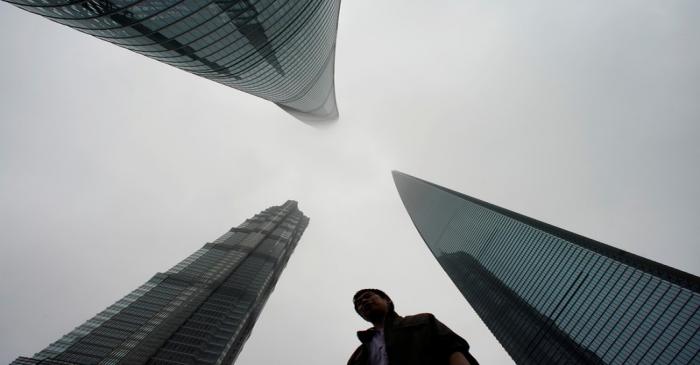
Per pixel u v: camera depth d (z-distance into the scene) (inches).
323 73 5093.5
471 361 127.9
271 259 6786.4
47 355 3715.6
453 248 7716.5
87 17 1761.8
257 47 2716.5
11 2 1647.4
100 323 4362.7
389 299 203.8
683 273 3587.6
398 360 148.9
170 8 1804.9
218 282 5610.2
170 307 4869.6
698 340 3213.6
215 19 2074.3
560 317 4544.8
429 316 161.8
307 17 2955.2
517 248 5851.4
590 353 3991.1
